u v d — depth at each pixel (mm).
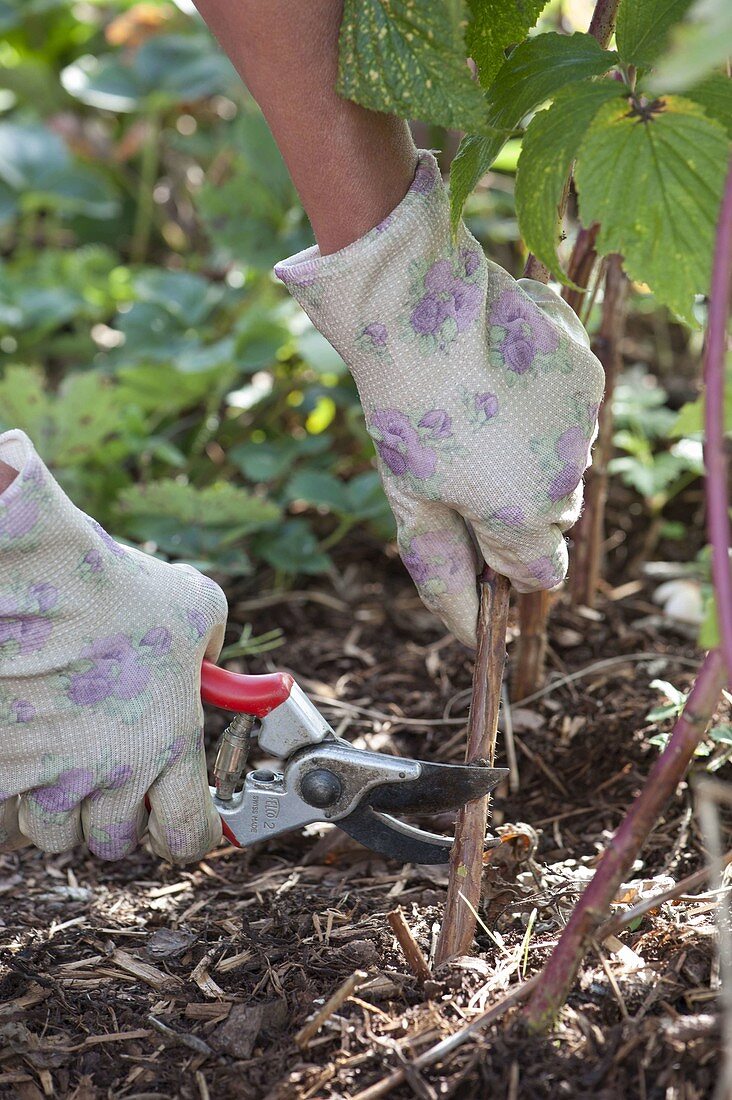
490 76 1100
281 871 1590
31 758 1153
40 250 3719
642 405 2363
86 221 3652
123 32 3572
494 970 1188
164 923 1445
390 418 1087
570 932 1041
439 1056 1066
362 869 1574
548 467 1084
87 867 1635
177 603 1169
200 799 1194
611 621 2090
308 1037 1119
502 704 1805
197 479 2709
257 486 2643
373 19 926
